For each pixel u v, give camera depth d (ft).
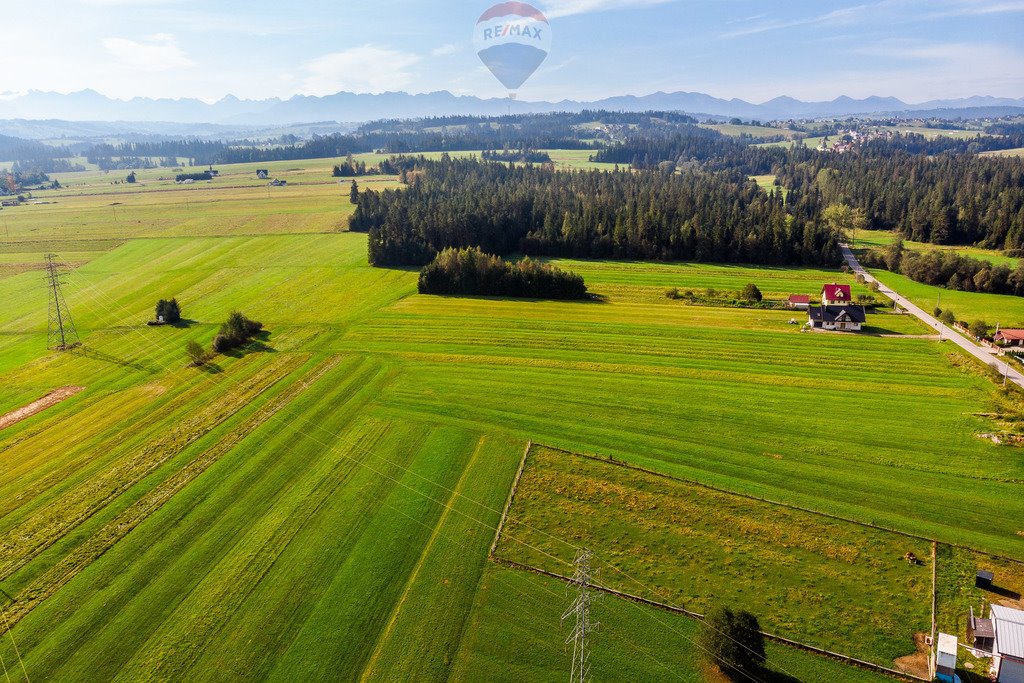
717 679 112.47
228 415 213.46
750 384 239.91
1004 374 248.32
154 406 220.64
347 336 295.07
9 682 111.55
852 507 160.25
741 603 129.49
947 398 226.17
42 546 146.82
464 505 162.30
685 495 165.37
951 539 147.54
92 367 256.93
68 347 279.28
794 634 121.39
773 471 176.96
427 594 132.16
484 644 119.65
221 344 275.39
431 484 171.73
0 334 298.35
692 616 126.31
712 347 282.97
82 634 122.21
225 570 139.03
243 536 150.30
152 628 123.54
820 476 174.19
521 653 117.50
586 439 195.62
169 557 143.13
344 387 236.22
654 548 146.00
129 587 134.10
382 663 115.55
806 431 200.34
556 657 116.67
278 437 197.88
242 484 171.83
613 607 128.67
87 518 157.17
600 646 119.24
